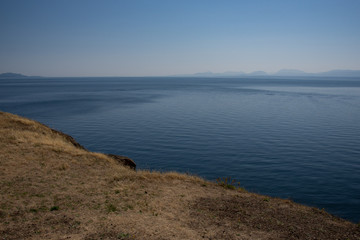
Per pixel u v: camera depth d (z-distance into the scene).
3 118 24.19
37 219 9.52
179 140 44.31
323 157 35.72
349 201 23.08
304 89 191.75
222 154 36.78
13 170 14.10
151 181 15.34
